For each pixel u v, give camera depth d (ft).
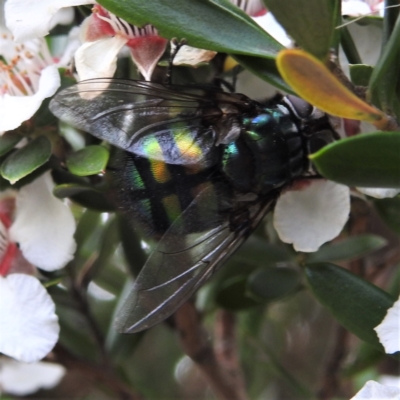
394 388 0.34
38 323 0.37
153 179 0.37
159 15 0.33
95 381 0.45
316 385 0.49
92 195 0.38
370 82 0.33
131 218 0.37
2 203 0.38
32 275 0.38
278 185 0.37
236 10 0.33
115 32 0.36
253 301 0.41
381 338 0.34
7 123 0.36
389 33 0.33
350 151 0.31
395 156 0.31
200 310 0.43
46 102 0.37
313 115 0.37
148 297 0.36
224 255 0.37
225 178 0.37
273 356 0.47
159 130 0.37
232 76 0.38
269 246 0.41
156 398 0.51
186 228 0.37
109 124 0.36
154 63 0.36
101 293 0.46
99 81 0.36
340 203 0.37
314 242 0.37
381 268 0.44
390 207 0.38
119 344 0.43
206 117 0.37
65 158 0.37
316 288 0.36
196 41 0.33
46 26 0.35
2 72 0.38
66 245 0.37
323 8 0.32
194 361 0.43
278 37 0.35
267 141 0.37
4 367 0.47
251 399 0.50
